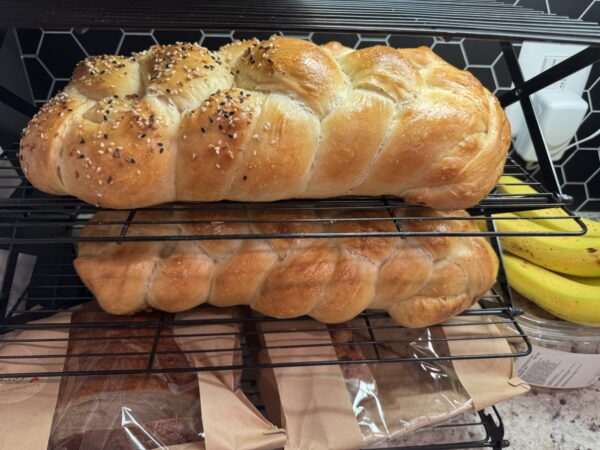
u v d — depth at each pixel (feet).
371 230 1.21
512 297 1.55
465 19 1.22
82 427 1.06
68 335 1.21
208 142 0.97
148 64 1.09
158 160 0.97
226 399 1.10
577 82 1.73
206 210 1.18
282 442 1.07
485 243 1.31
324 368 1.21
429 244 1.20
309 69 1.00
